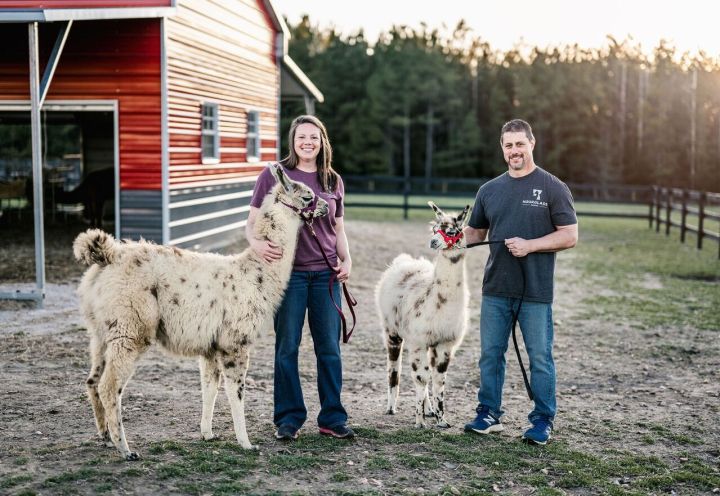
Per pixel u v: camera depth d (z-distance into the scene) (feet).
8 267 43.27
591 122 212.23
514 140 18.45
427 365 19.53
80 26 43.14
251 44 59.52
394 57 217.36
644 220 98.02
